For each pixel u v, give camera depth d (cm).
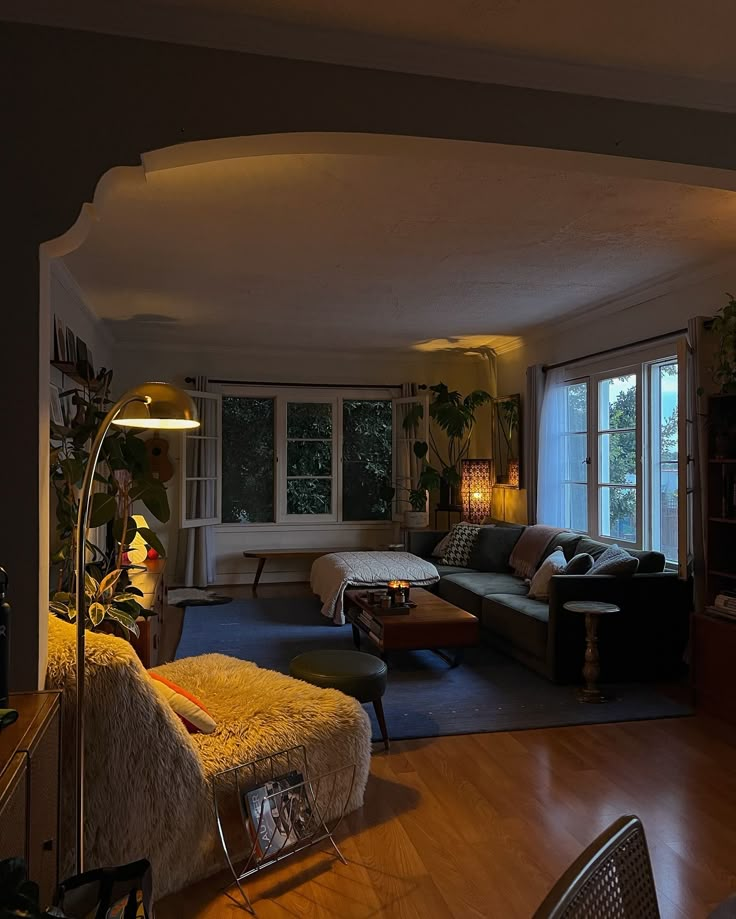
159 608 487
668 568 502
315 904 218
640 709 391
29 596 200
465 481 737
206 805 229
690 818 271
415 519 763
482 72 227
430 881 229
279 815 236
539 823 267
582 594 434
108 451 382
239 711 262
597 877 89
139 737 209
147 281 491
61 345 445
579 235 392
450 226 378
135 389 213
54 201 203
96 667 205
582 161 244
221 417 779
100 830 205
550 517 645
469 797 288
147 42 206
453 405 741
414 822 268
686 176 256
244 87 211
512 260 440
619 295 533
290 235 392
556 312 592
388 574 592
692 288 473
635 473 538
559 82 233
